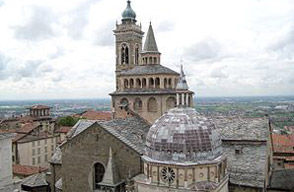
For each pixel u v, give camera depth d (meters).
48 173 84.50
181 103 55.78
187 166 49.03
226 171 56.34
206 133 52.03
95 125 61.47
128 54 124.31
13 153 125.00
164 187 50.25
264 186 60.09
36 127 138.50
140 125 71.44
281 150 102.44
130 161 58.78
